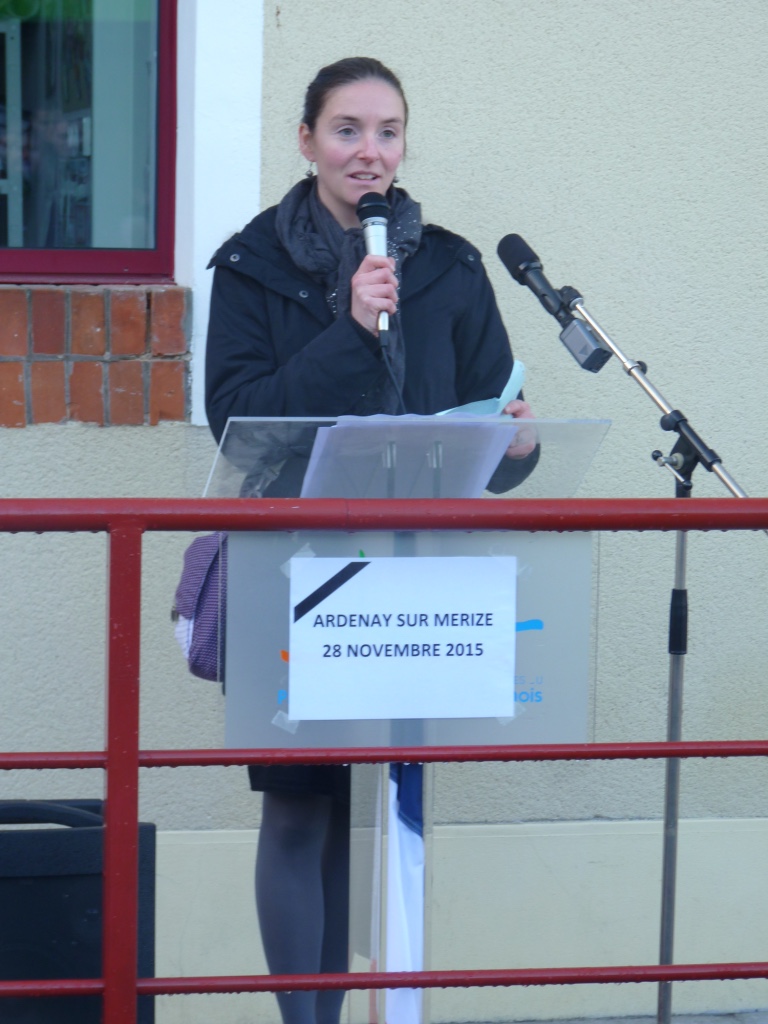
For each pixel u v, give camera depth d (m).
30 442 8.49
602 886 9.22
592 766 9.21
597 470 9.19
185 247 8.73
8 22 8.92
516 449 5.38
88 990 4.87
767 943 9.41
